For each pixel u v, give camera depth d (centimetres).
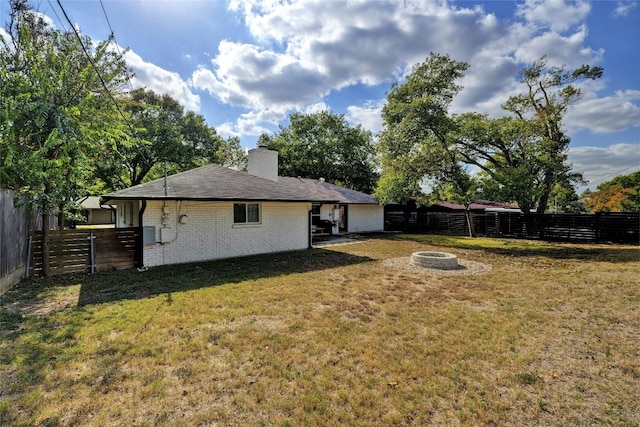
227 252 993
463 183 1523
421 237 1725
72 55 731
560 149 1516
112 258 787
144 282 662
